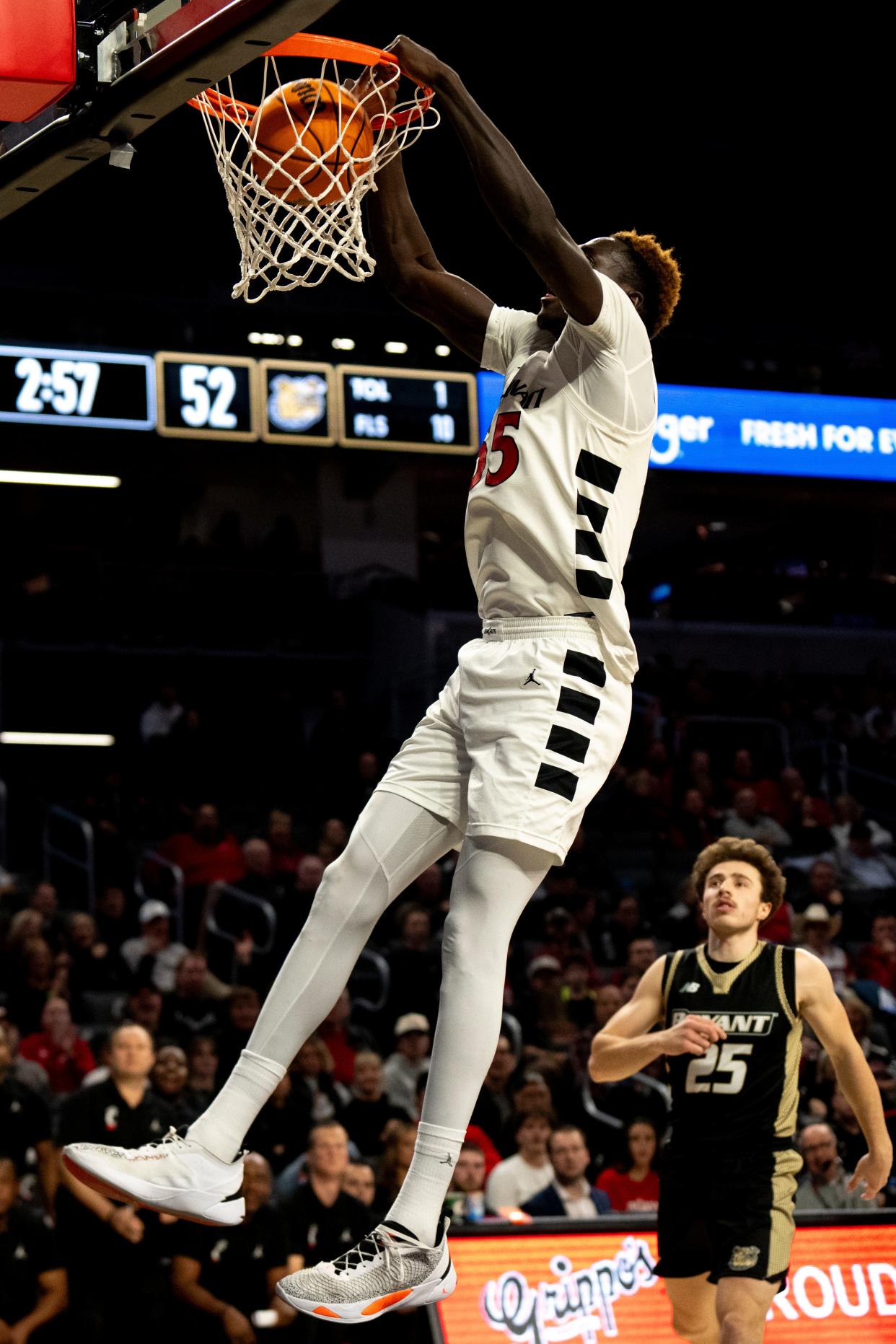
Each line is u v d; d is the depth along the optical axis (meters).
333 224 3.31
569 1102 9.52
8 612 17.17
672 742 17.17
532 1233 5.39
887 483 15.49
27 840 15.33
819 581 20.42
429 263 3.53
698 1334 4.98
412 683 18.73
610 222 16.48
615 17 13.47
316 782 16.36
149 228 15.56
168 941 11.48
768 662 20.41
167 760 16.28
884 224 16.73
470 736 3.17
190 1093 8.46
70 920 11.51
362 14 13.04
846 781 17.41
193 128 13.83
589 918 13.27
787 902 12.88
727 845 4.96
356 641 18.62
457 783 3.25
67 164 3.63
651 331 3.48
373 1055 9.02
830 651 20.55
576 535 3.16
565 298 3.08
